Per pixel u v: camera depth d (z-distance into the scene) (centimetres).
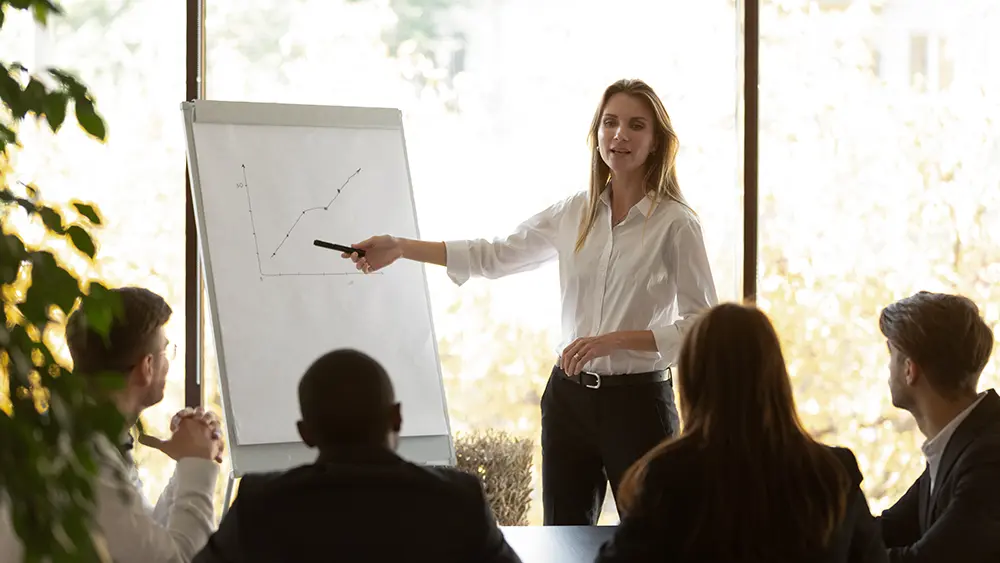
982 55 446
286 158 360
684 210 339
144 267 413
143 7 409
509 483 404
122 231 411
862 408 450
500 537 197
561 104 429
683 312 338
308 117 367
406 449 346
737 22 433
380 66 421
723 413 194
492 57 425
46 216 110
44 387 101
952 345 240
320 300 351
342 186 363
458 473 195
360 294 356
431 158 425
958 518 230
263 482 190
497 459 402
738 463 190
